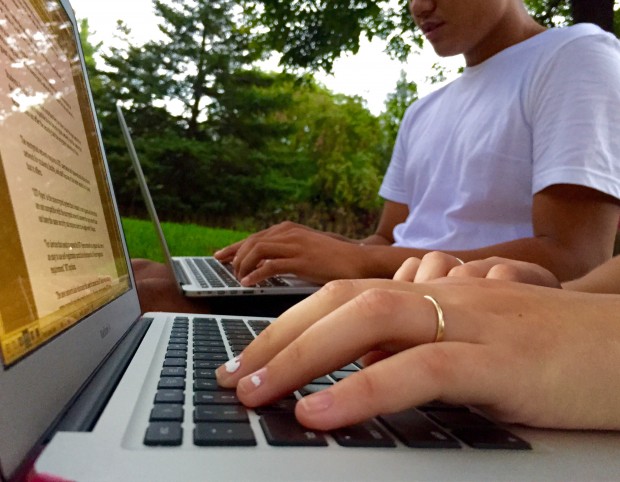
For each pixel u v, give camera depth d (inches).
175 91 231.6
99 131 39.0
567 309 18.5
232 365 17.6
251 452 12.4
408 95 231.9
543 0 115.8
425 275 27.9
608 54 53.5
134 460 11.4
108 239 31.1
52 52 24.9
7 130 15.5
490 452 13.9
